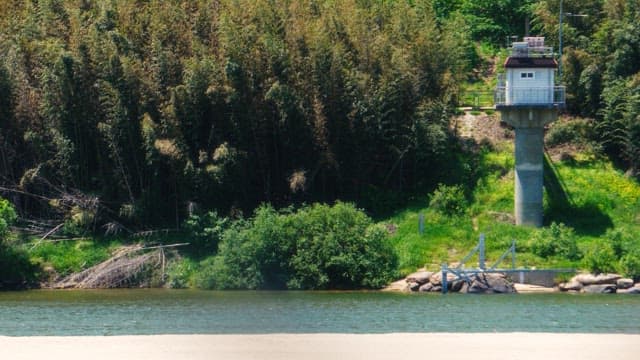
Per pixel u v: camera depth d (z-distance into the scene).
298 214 67.06
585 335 43.00
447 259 66.06
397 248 67.38
